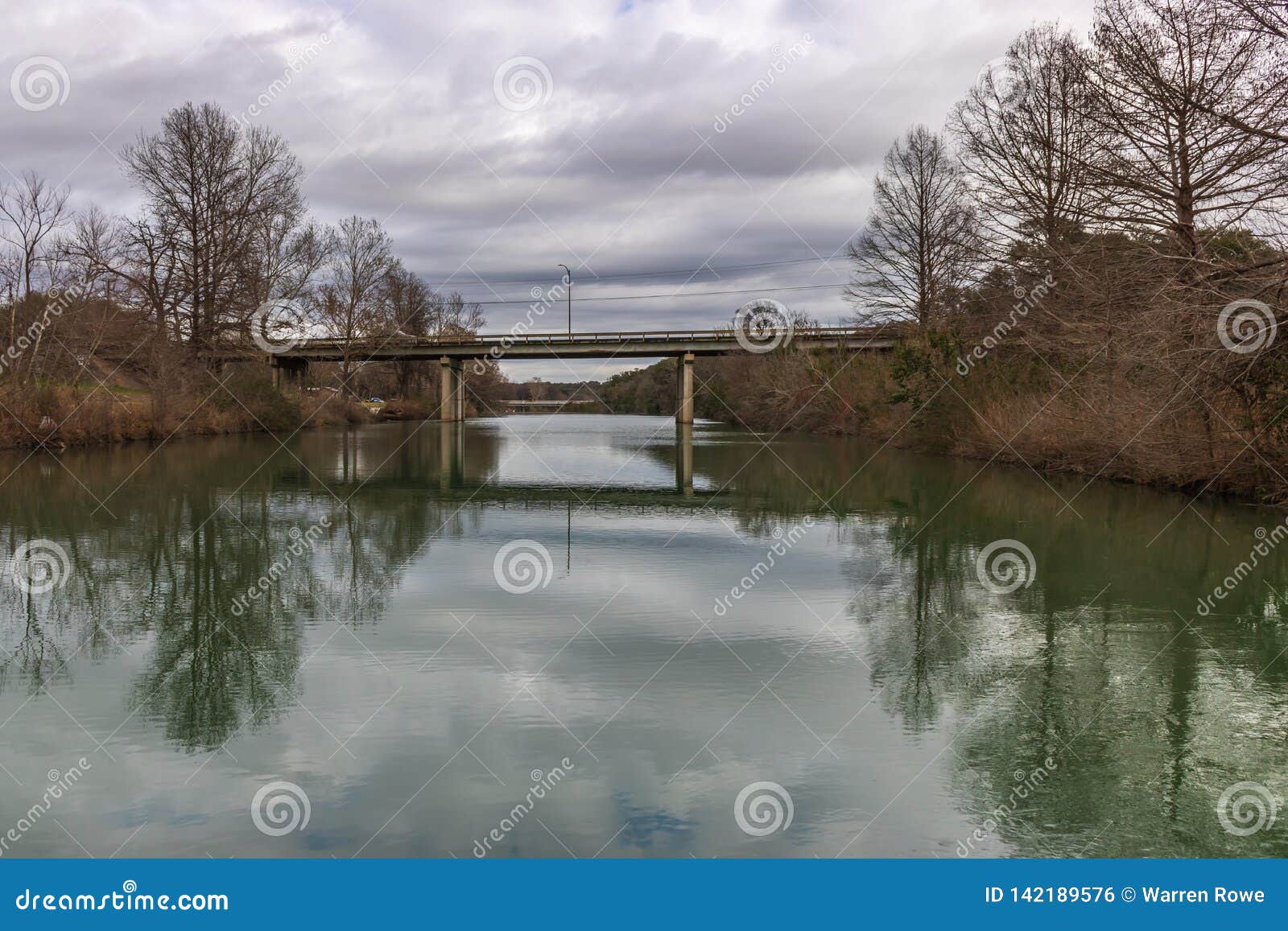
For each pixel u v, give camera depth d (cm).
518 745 589
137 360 3700
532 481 2412
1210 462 1738
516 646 814
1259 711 658
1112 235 2100
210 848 469
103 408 3291
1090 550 1295
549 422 7844
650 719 639
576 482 2395
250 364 4500
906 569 1172
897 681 723
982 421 2697
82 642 829
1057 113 2558
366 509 1762
